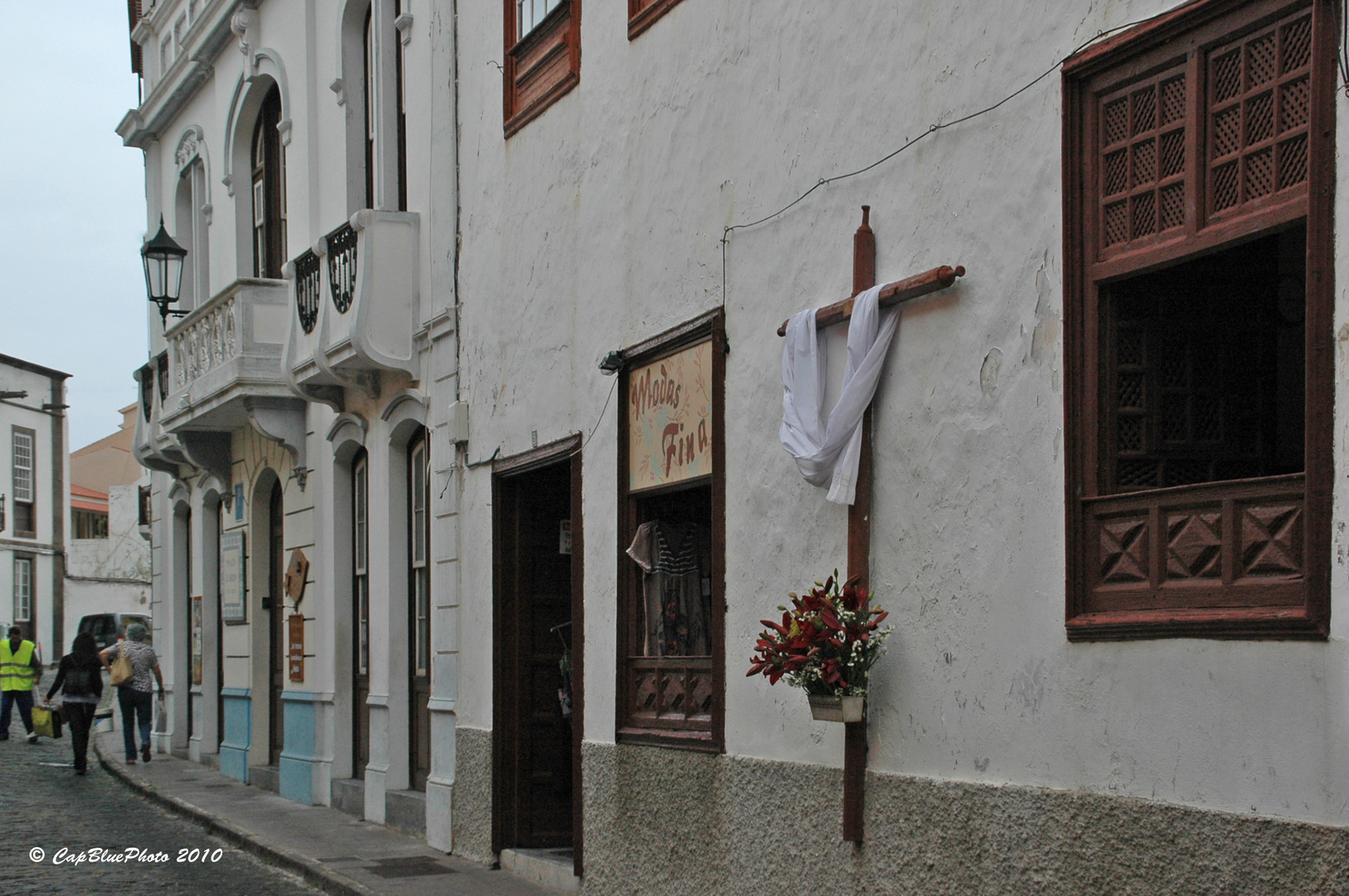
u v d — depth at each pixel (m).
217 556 21.80
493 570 12.29
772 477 8.32
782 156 8.37
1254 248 6.21
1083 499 5.97
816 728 7.74
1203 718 5.28
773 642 7.34
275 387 17.09
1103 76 6.03
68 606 56.53
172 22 22.98
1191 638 5.35
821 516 7.84
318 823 14.77
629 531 10.11
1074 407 6.04
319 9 16.95
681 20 9.55
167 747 22.95
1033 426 6.27
